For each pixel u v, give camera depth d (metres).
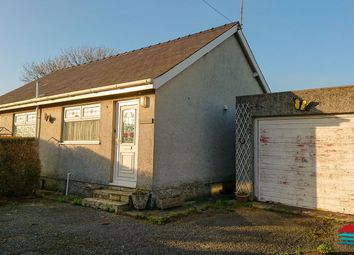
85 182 10.07
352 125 7.81
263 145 9.35
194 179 9.70
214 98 10.76
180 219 7.24
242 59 12.54
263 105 9.20
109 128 9.48
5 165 9.38
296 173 8.66
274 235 6.02
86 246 5.22
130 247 5.21
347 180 7.83
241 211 8.20
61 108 11.27
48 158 11.62
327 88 8.09
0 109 13.78
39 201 9.33
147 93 8.50
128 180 8.95
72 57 39.66
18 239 5.55
